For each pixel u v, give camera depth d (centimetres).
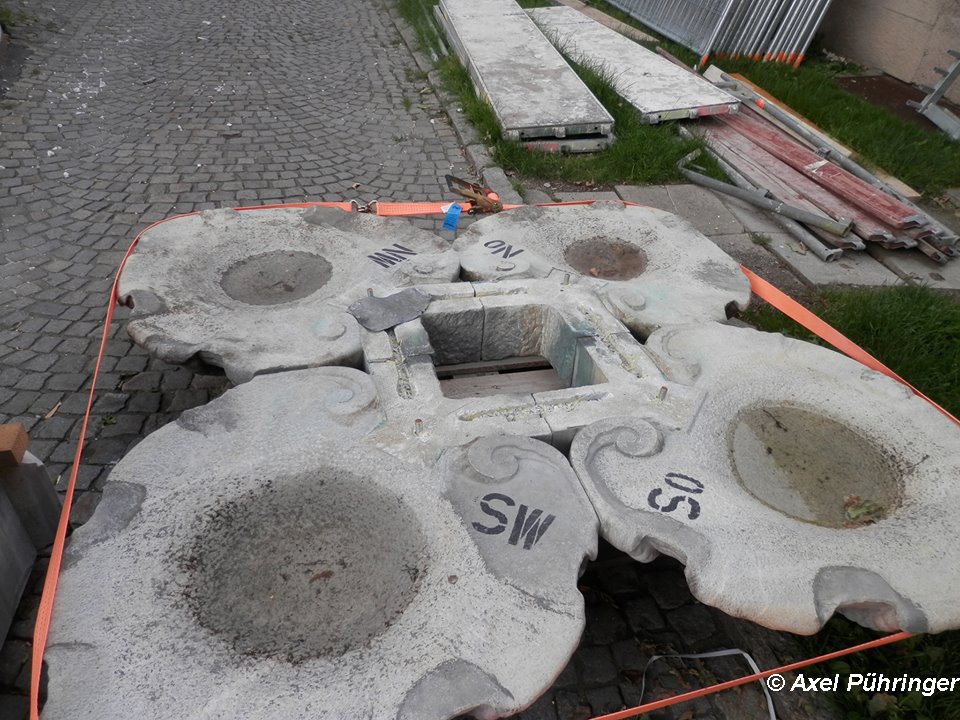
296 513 217
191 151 603
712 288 349
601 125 646
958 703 253
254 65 786
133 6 913
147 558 200
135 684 170
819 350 299
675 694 254
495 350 326
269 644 184
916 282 519
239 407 247
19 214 498
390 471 229
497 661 179
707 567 202
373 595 197
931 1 841
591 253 383
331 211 378
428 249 358
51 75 705
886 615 202
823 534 221
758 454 252
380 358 275
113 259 462
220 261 340
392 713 167
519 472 229
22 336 392
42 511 272
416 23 942
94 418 346
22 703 237
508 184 580
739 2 859
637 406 262
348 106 713
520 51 771
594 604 284
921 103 801
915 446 260
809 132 686
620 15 1041
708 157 642
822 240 556
